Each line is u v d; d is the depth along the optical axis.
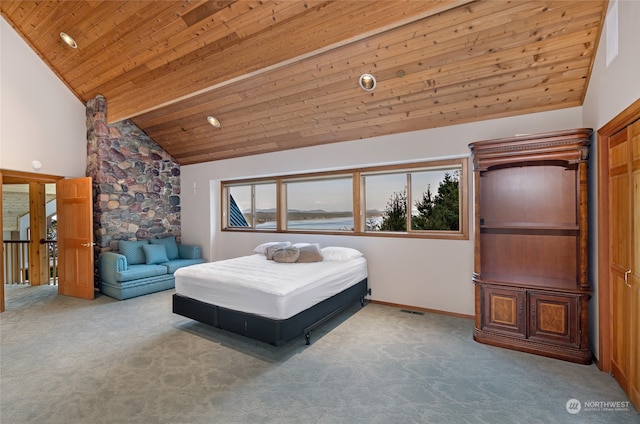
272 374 2.57
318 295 3.32
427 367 2.66
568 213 3.09
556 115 3.20
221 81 3.58
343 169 4.79
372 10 2.57
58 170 5.18
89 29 3.98
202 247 6.27
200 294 3.48
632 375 2.15
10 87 4.66
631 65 2.02
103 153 5.28
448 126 3.75
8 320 3.89
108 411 2.11
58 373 2.61
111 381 2.48
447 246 3.94
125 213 5.61
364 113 3.91
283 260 4.10
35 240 5.87
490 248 3.47
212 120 4.79
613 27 2.32
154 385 2.42
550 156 2.81
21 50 4.76
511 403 2.17
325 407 2.14
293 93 3.89
